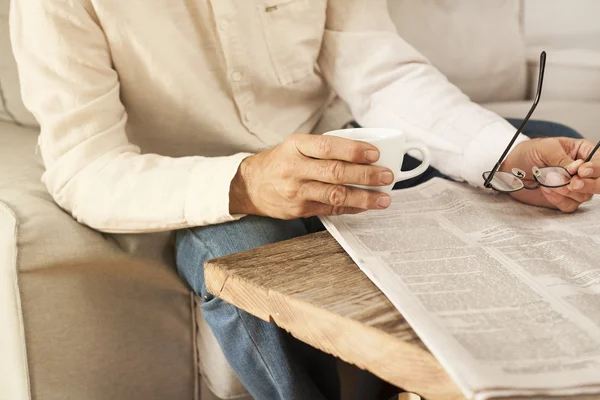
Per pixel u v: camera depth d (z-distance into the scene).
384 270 0.50
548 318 0.43
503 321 0.42
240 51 0.93
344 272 0.52
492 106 1.53
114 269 0.82
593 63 1.46
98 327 0.81
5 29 1.43
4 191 0.86
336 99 1.17
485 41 1.53
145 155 0.79
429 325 0.40
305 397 0.70
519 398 0.34
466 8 1.52
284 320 0.47
